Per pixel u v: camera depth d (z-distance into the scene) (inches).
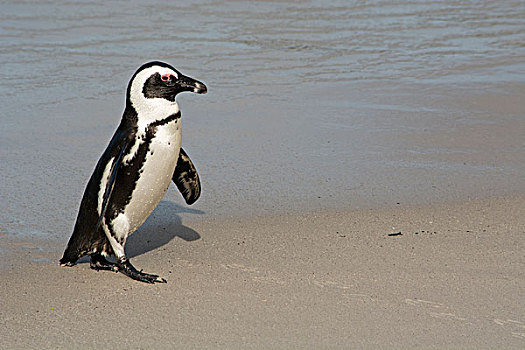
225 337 732.0
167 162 826.2
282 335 733.3
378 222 1023.0
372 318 761.6
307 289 827.4
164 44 2171.5
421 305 786.8
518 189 1143.0
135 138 807.7
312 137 1425.9
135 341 727.7
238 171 1237.1
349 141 1400.1
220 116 1566.2
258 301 802.8
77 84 1788.9
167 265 898.7
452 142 1386.6
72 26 2363.4
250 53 2094.0
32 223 1021.2
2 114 1555.1
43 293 827.4
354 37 2297.0
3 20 2411.4
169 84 802.8
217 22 2458.2
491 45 2197.3
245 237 978.7
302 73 1908.2
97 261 892.0
